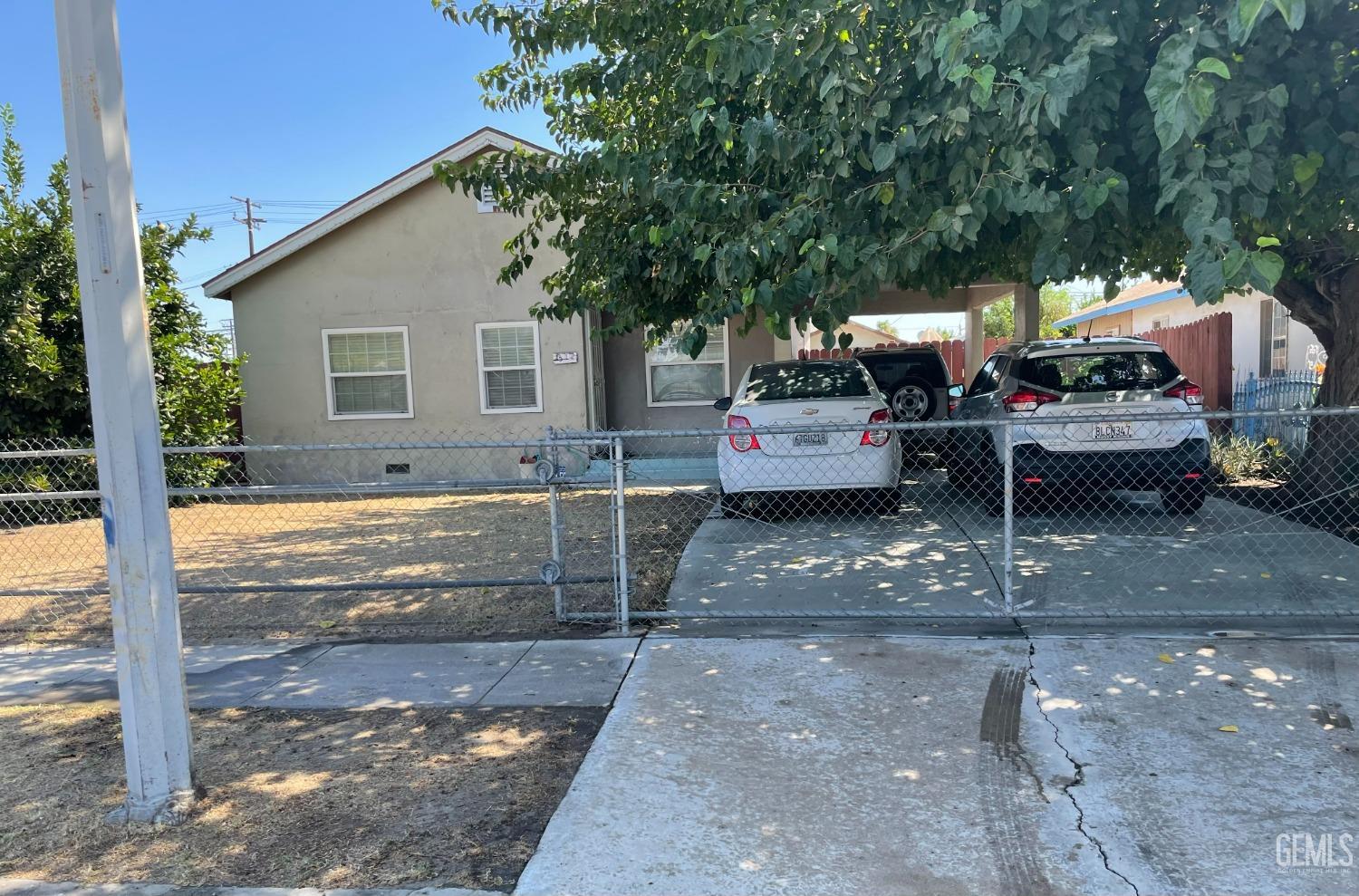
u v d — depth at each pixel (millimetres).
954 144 4711
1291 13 2902
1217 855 3041
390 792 3682
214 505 12727
